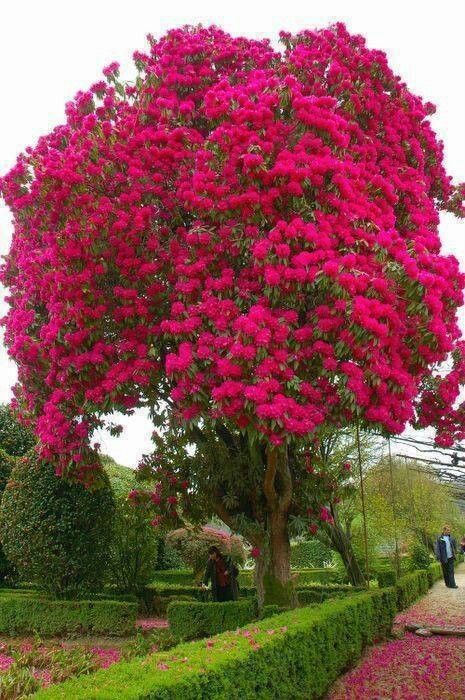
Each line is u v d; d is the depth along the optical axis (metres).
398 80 9.48
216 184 7.41
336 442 14.35
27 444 17.25
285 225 6.95
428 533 22.17
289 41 9.46
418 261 7.00
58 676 6.80
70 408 8.73
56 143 9.26
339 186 7.23
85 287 7.55
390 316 6.56
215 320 7.08
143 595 14.39
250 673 4.80
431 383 8.48
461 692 6.58
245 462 9.59
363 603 8.65
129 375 7.53
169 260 7.88
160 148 8.30
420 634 10.31
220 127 7.40
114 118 9.13
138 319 7.79
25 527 11.85
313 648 6.21
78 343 7.61
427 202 9.05
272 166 7.37
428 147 9.80
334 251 6.97
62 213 7.93
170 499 10.32
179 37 9.29
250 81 8.42
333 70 8.56
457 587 18.58
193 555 15.62
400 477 20.00
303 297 7.15
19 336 8.63
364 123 8.94
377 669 7.74
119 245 7.68
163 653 4.76
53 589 11.98
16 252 9.78
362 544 16.83
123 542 14.03
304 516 9.76
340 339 6.64
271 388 6.42
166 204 8.16
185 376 6.81
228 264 7.62
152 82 8.93
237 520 9.47
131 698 3.50
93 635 11.00
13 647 9.52
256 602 9.52
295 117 7.56
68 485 12.05
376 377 6.57
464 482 16.09
